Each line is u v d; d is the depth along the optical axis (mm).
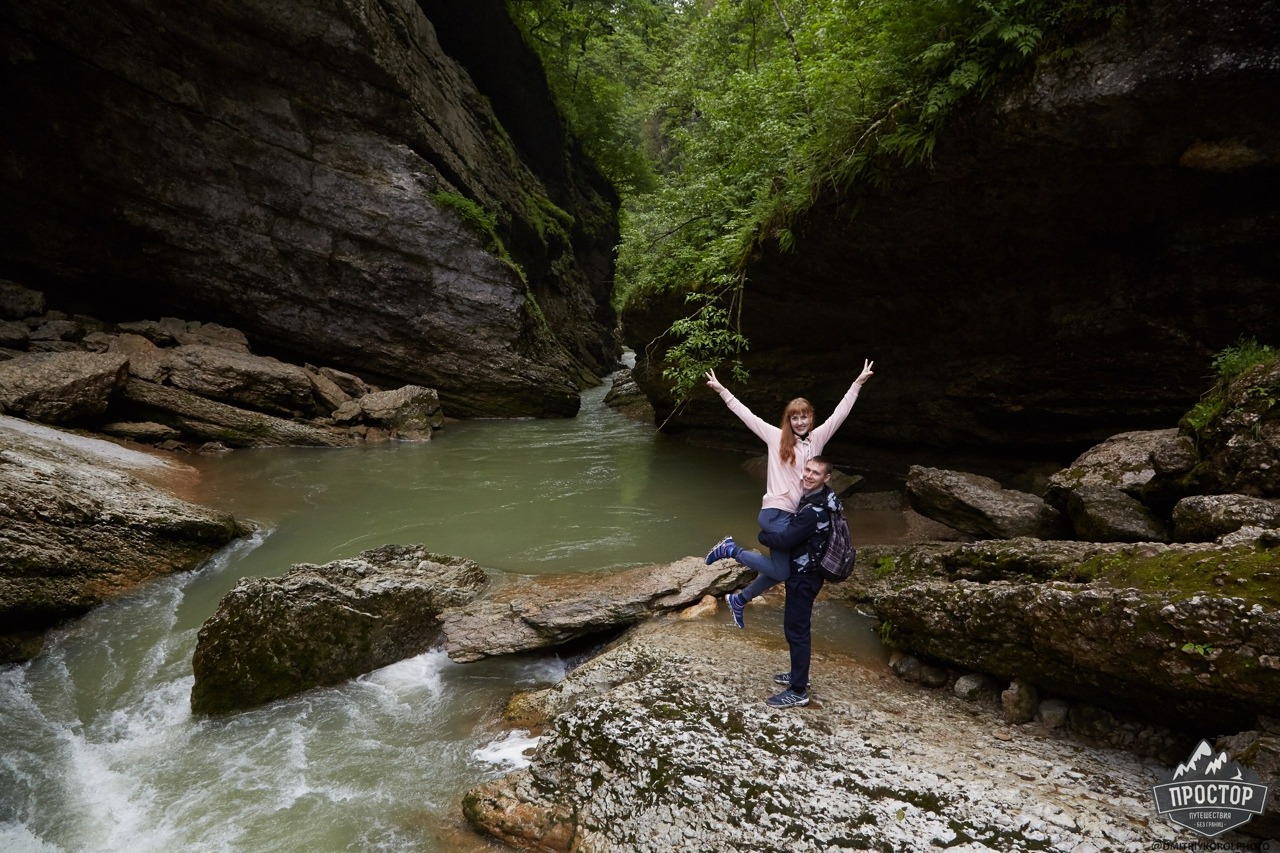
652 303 12570
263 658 4879
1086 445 8125
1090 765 3561
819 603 6047
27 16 11898
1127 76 5449
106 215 13516
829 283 9227
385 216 15156
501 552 7348
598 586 6000
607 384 26156
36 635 5594
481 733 4492
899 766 3551
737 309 10172
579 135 29344
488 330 16344
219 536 7312
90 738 4484
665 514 8633
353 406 13805
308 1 13406
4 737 4477
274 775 4105
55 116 12680
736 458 11984
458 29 21141
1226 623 3229
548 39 26031
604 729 4000
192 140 13617
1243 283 6242
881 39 7320
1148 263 6754
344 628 5191
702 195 11875
